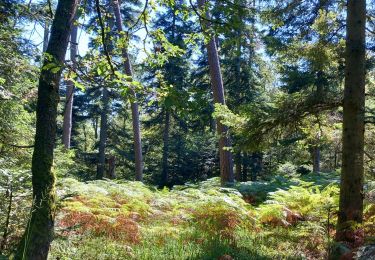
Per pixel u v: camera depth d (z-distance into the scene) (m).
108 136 34.78
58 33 4.48
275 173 27.61
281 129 7.52
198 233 7.47
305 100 7.20
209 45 14.14
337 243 5.84
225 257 6.04
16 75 7.82
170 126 33.31
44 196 4.25
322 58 8.58
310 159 21.97
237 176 26.59
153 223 8.20
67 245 5.64
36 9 7.32
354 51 6.89
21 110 8.78
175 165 31.39
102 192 9.30
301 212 8.84
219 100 13.98
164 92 4.20
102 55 5.02
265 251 6.71
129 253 6.13
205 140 30.61
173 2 4.97
